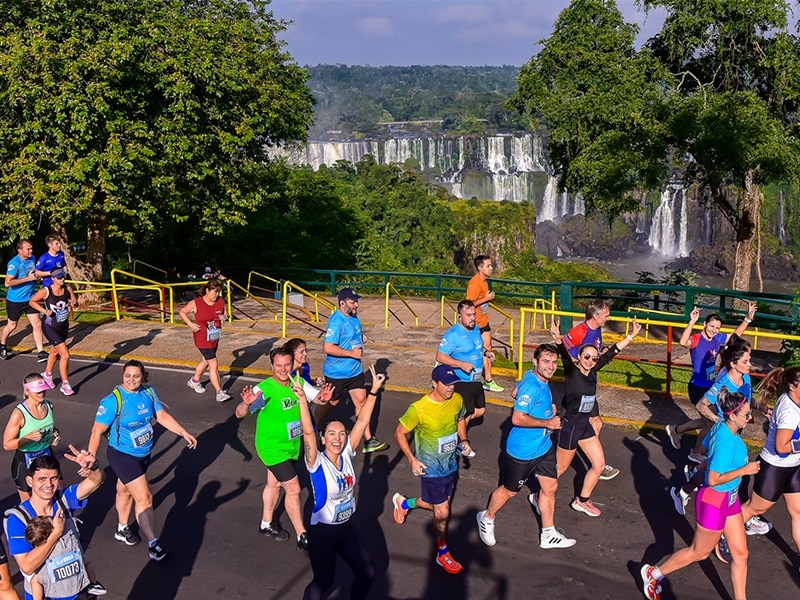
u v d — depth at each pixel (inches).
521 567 257.0
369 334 589.3
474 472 327.3
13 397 433.4
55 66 597.3
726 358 277.4
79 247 741.9
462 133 6924.2
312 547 217.3
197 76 668.1
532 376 254.4
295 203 1278.3
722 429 220.8
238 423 390.9
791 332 505.0
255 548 272.5
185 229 1049.5
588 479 284.4
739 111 776.3
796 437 237.3
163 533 283.7
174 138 659.4
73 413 409.1
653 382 432.5
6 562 193.0
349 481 217.0
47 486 188.7
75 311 643.5
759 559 258.2
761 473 246.1
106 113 614.5
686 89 912.3
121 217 726.5
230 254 1090.1
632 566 256.2
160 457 350.9
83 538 280.7
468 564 259.3
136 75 640.4
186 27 701.9
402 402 415.2
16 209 625.3
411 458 245.9
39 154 616.7
